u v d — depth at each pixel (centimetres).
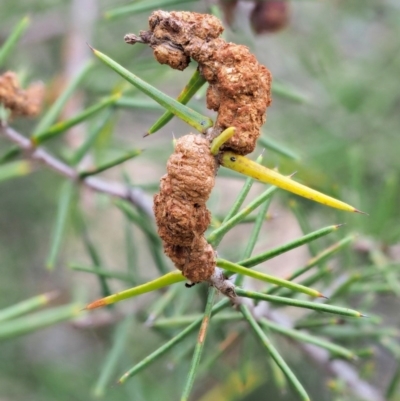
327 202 28
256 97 28
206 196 28
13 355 72
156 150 57
